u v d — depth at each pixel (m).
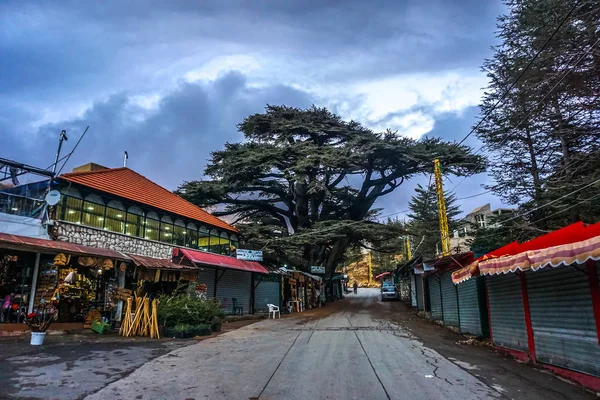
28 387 6.03
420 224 46.91
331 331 15.52
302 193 37.72
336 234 32.50
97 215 16.33
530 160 22.06
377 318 22.17
